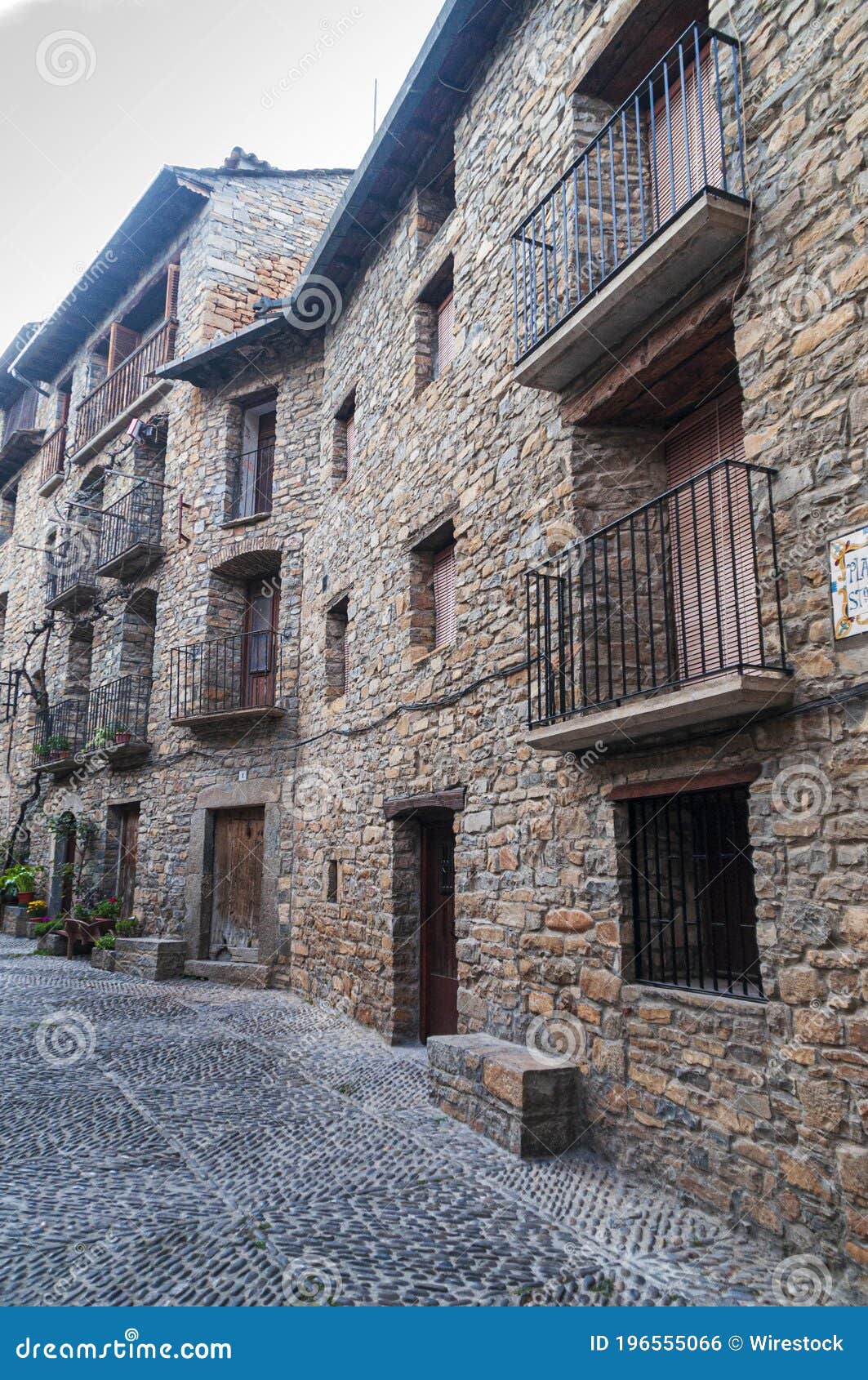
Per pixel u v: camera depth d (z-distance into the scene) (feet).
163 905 36.42
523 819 17.37
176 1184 13.15
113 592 43.98
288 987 30.96
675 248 12.65
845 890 10.30
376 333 27.96
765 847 11.46
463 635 20.45
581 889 15.39
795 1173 10.63
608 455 16.81
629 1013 13.97
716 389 15.47
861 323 10.80
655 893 14.55
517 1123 14.44
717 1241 11.22
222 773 34.88
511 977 17.42
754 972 13.16
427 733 21.99
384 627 25.35
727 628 14.69
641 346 14.75
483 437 20.25
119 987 31.04
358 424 29.09
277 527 34.71
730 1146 11.71
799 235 11.74
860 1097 9.91
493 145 20.95
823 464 11.11
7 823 54.34
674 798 14.17
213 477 37.60
